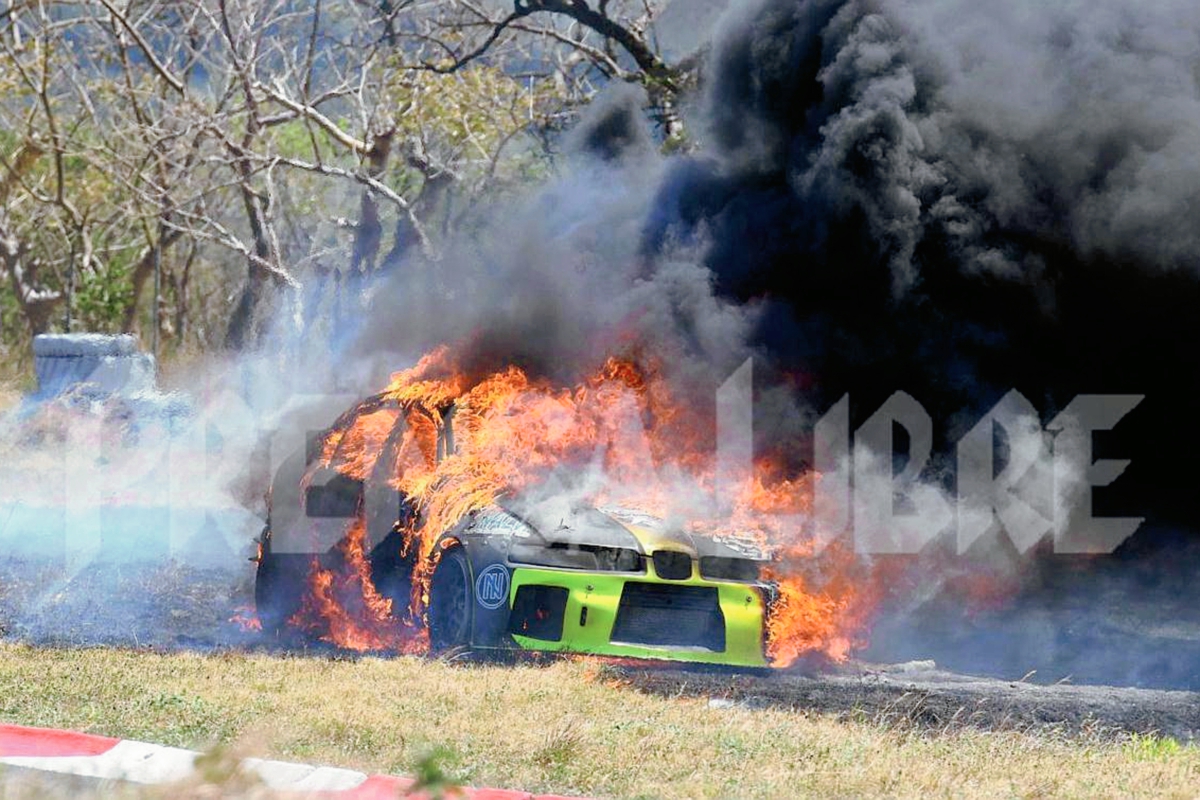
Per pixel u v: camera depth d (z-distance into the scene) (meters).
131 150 84.88
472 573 22.31
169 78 73.12
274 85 73.62
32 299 94.69
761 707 19.28
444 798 13.28
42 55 85.88
